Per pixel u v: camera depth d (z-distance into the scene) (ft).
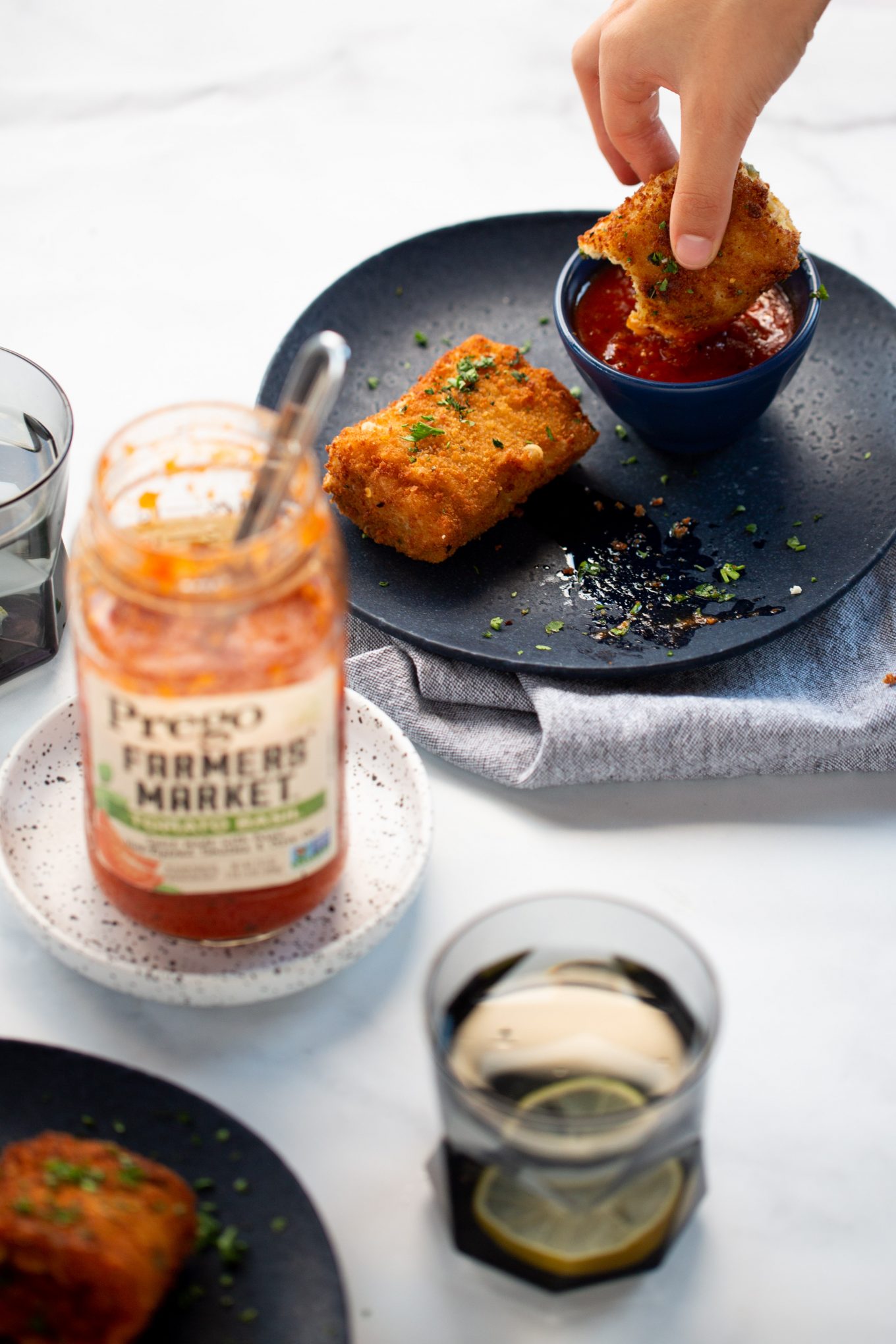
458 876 3.33
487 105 5.16
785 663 3.62
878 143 4.85
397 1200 3.00
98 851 3.07
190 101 5.11
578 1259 2.85
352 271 4.13
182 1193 2.82
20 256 4.43
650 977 2.93
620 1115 2.71
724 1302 2.93
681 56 3.66
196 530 2.98
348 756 3.36
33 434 3.55
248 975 3.05
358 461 3.66
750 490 3.82
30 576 3.45
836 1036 3.17
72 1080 2.98
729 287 3.73
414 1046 3.15
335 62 5.30
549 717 3.42
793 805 3.45
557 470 3.83
